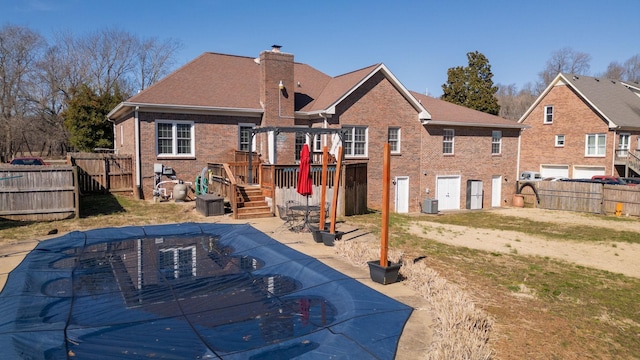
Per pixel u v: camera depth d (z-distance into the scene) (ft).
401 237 42.55
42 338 18.24
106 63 162.61
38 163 88.63
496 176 93.15
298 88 79.46
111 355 17.31
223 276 28.50
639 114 112.16
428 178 82.94
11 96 143.64
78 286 26.17
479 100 148.46
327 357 16.93
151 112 61.05
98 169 63.21
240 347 18.34
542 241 50.14
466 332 19.49
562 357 19.76
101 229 41.11
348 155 72.79
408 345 18.16
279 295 24.91
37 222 44.55
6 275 26.91
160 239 38.93
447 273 31.78
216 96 67.62
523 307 26.04
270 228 42.78
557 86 116.98
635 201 75.10
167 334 19.56
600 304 28.09
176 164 63.21
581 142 112.06
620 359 20.25
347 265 30.42
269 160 67.77
